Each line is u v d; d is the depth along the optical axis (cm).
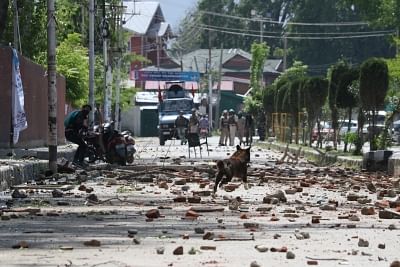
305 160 6762
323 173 4906
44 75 6944
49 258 1758
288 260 1753
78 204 3044
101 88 11312
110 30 10544
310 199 3331
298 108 9050
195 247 1925
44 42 7669
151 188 3822
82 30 10244
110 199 3228
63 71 8625
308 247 1958
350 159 5691
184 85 14650
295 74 15588
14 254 1814
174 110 11250
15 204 3020
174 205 3009
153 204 3050
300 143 9162
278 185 4022
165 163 5903
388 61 7550
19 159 4753
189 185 4025
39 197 3306
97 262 1705
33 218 2564
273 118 11544
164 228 2312
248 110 14712
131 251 1867
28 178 4197
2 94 5419
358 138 6334
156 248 1909
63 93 8038
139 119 17038
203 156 7181
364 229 2320
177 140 12344
